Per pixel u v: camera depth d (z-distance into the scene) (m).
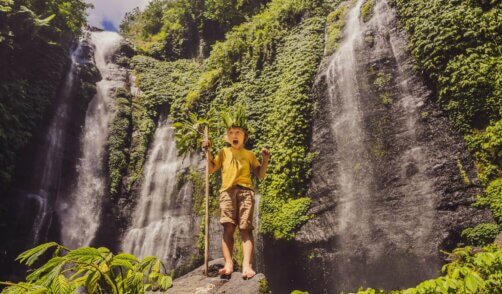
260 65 18.88
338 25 17.27
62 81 20.14
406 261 11.23
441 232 10.72
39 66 19.06
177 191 18.14
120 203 18.83
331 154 14.22
